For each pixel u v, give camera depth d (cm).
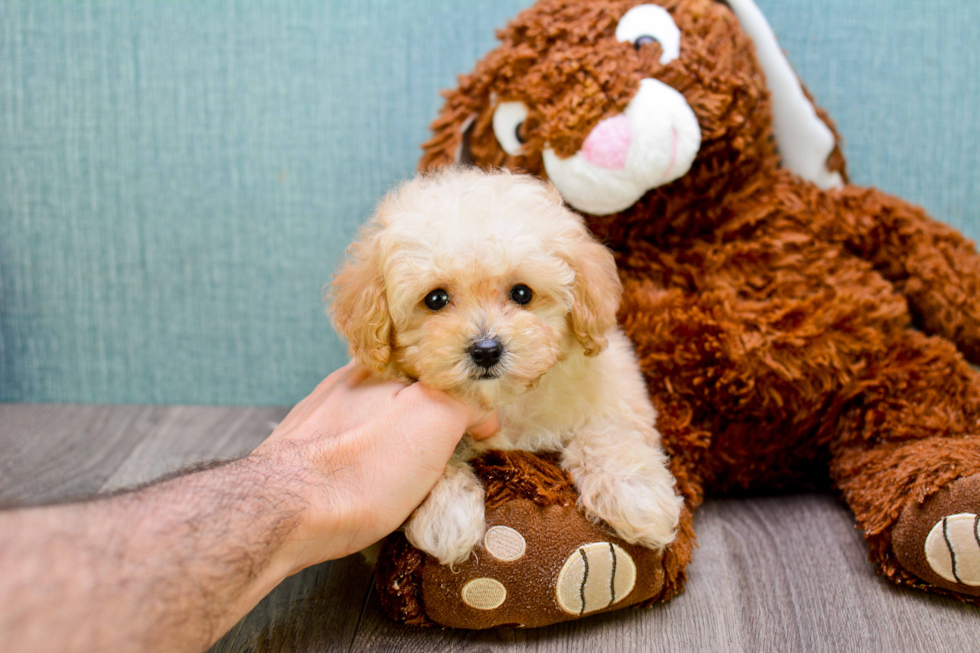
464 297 101
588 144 121
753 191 138
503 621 100
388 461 95
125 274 185
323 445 96
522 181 114
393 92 175
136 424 179
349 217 180
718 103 124
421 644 101
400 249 101
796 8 168
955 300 131
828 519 128
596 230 137
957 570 100
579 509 101
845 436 127
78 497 82
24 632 62
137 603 69
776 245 133
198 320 187
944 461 106
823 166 149
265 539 83
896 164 172
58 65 176
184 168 180
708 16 131
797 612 105
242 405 191
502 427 113
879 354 127
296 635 104
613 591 99
